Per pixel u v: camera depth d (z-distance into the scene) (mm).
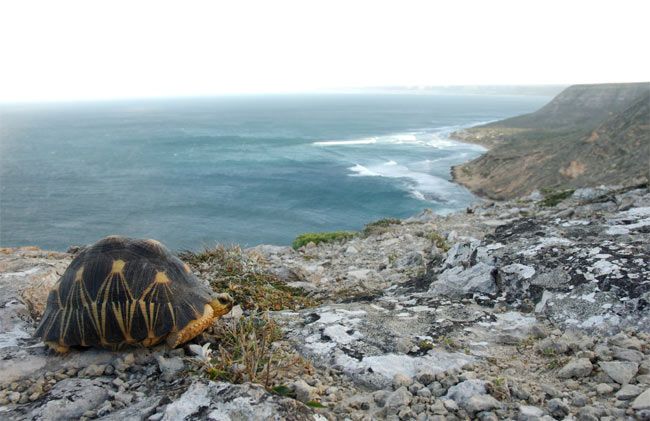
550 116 168000
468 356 5305
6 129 195375
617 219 8703
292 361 5199
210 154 112938
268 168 91188
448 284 7539
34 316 6848
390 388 4773
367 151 114875
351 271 10391
